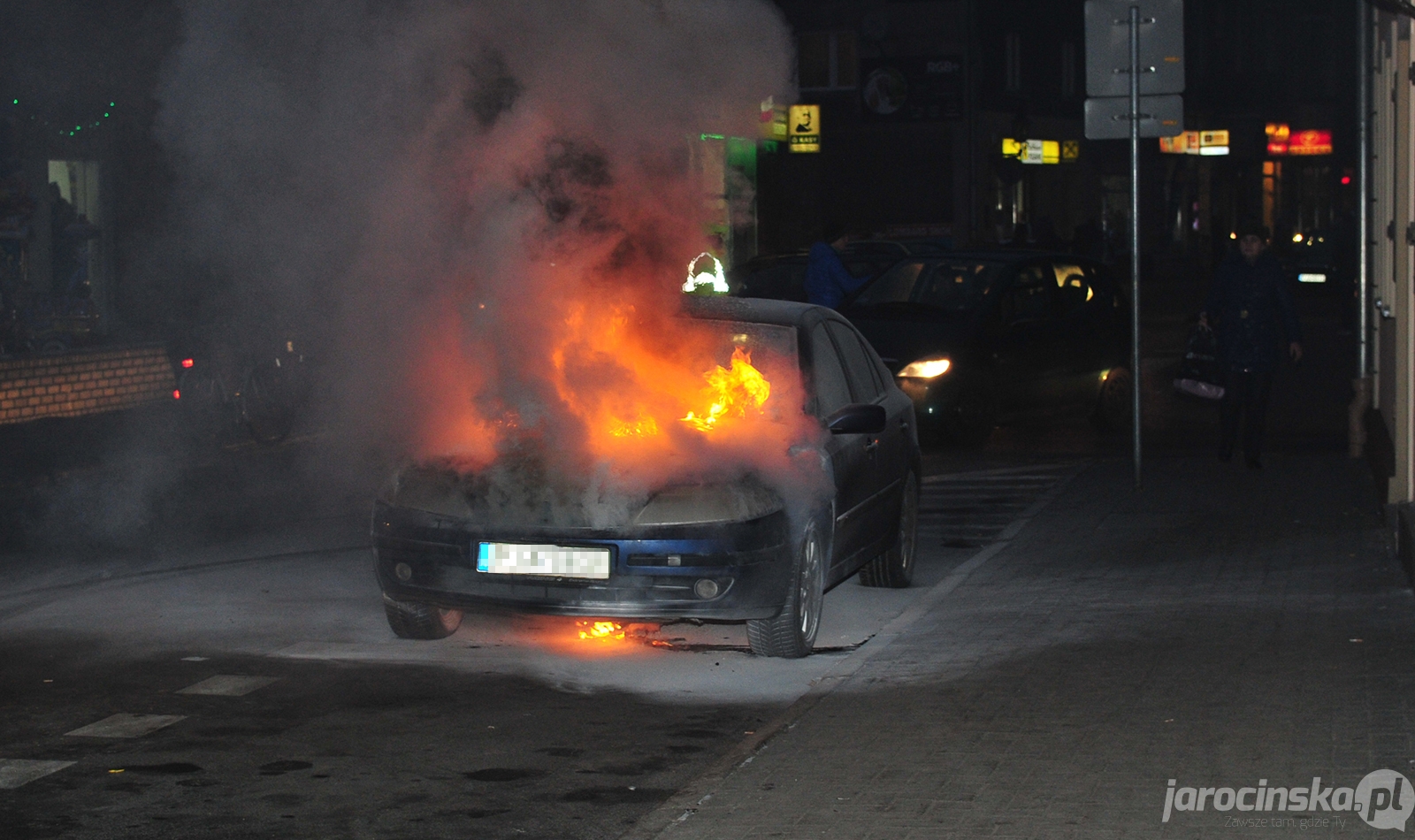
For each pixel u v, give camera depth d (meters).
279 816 8.26
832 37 69.38
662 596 10.81
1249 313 19.94
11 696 10.49
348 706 10.32
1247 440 20.09
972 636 11.60
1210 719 9.21
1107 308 26.23
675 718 10.09
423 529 11.20
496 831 8.06
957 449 23.52
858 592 14.21
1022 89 78.12
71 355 22.91
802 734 9.19
